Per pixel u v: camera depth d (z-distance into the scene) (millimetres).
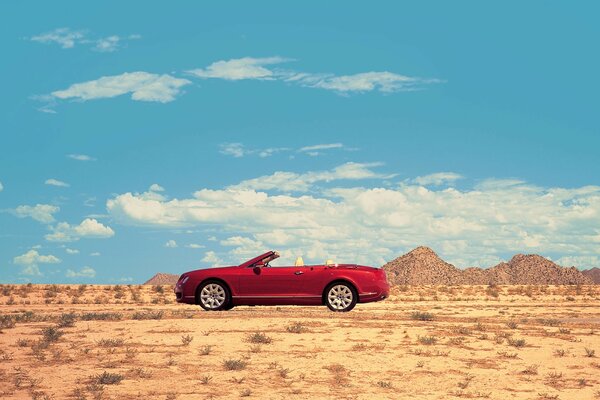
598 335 17141
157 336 15039
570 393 11141
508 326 17938
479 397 10750
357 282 20438
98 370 11891
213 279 20781
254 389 10820
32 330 16172
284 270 20641
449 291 51969
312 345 14125
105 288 46188
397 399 10445
